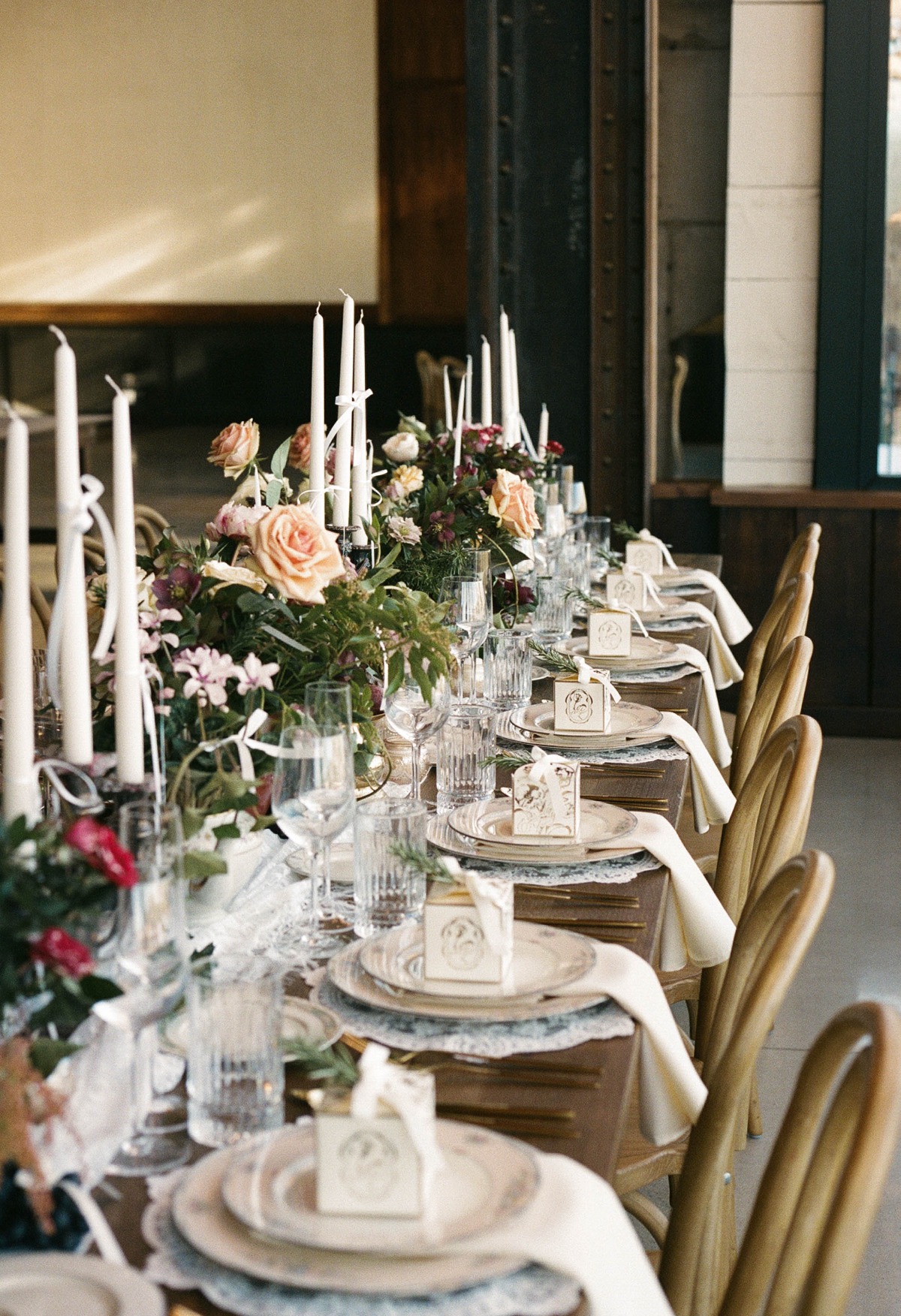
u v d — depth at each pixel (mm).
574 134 5543
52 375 16078
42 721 1826
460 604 2414
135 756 1421
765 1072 3188
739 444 5898
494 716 2102
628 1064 1336
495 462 3227
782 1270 1222
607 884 1798
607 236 5578
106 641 1354
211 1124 1197
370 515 2590
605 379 5676
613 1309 1008
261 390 15945
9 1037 1237
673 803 2150
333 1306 979
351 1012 1421
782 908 1706
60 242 15836
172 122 15516
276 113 15383
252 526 1723
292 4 15156
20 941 1090
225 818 1556
